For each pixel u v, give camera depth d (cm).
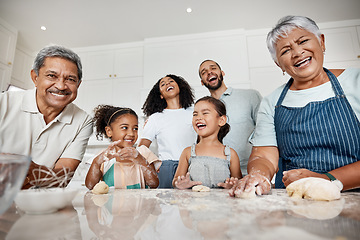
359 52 226
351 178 56
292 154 76
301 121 73
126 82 267
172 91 154
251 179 52
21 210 36
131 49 274
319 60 71
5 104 83
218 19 234
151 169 101
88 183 90
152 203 41
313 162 69
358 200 41
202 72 187
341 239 19
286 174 59
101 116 126
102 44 279
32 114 87
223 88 183
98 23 239
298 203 38
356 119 66
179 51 256
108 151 92
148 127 148
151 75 255
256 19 234
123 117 114
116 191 63
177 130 138
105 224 27
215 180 88
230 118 150
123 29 250
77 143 96
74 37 263
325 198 41
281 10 221
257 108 151
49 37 261
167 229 25
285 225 24
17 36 250
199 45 253
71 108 97
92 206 39
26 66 275
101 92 270
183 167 100
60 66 80
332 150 68
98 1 207
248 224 25
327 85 73
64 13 223
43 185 45
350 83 69
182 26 245
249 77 241
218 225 25
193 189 63
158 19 233
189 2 210
